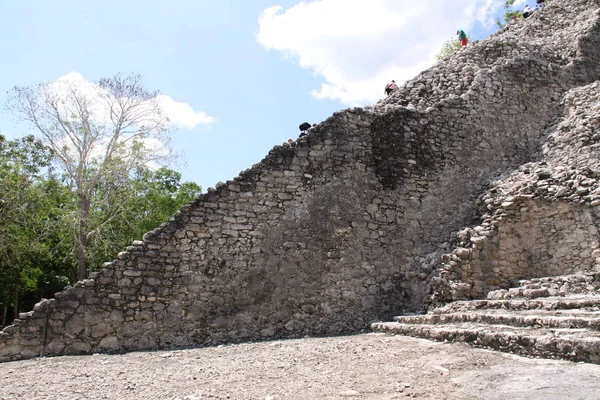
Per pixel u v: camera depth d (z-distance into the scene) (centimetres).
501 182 1087
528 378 409
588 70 1374
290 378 504
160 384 518
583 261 895
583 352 434
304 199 989
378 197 1048
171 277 875
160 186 2923
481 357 509
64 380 573
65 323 801
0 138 2241
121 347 820
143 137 1928
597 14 1475
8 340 764
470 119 1187
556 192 956
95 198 2039
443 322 736
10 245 1856
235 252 921
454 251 932
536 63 1318
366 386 444
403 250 1034
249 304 907
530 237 973
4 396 501
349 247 997
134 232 2238
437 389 414
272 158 989
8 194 1848
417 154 1106
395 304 988
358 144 1061
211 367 604
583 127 1095
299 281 946
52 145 1864
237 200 945
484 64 1384
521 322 580
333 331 940
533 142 1237
